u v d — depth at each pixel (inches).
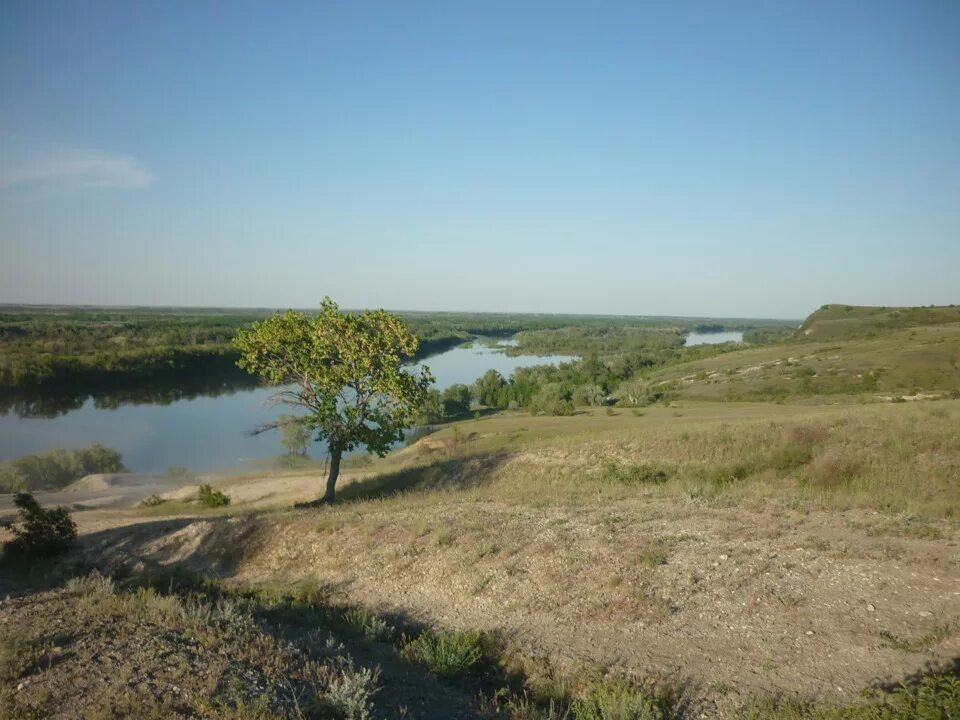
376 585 410.6
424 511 530.3
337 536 497.0
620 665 280.5
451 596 375.9
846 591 315.0
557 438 1111.6
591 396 3038.9
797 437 797.9
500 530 443.5
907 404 1032.2
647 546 382.3
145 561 538.3
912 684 237.1
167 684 217.6
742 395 2728.8
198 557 539.8
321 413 811.4
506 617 342.0
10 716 194.4
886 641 271.6
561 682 273.1
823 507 450.6
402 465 1291.8
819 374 2847.0
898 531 381.1
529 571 378.9
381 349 840.3
